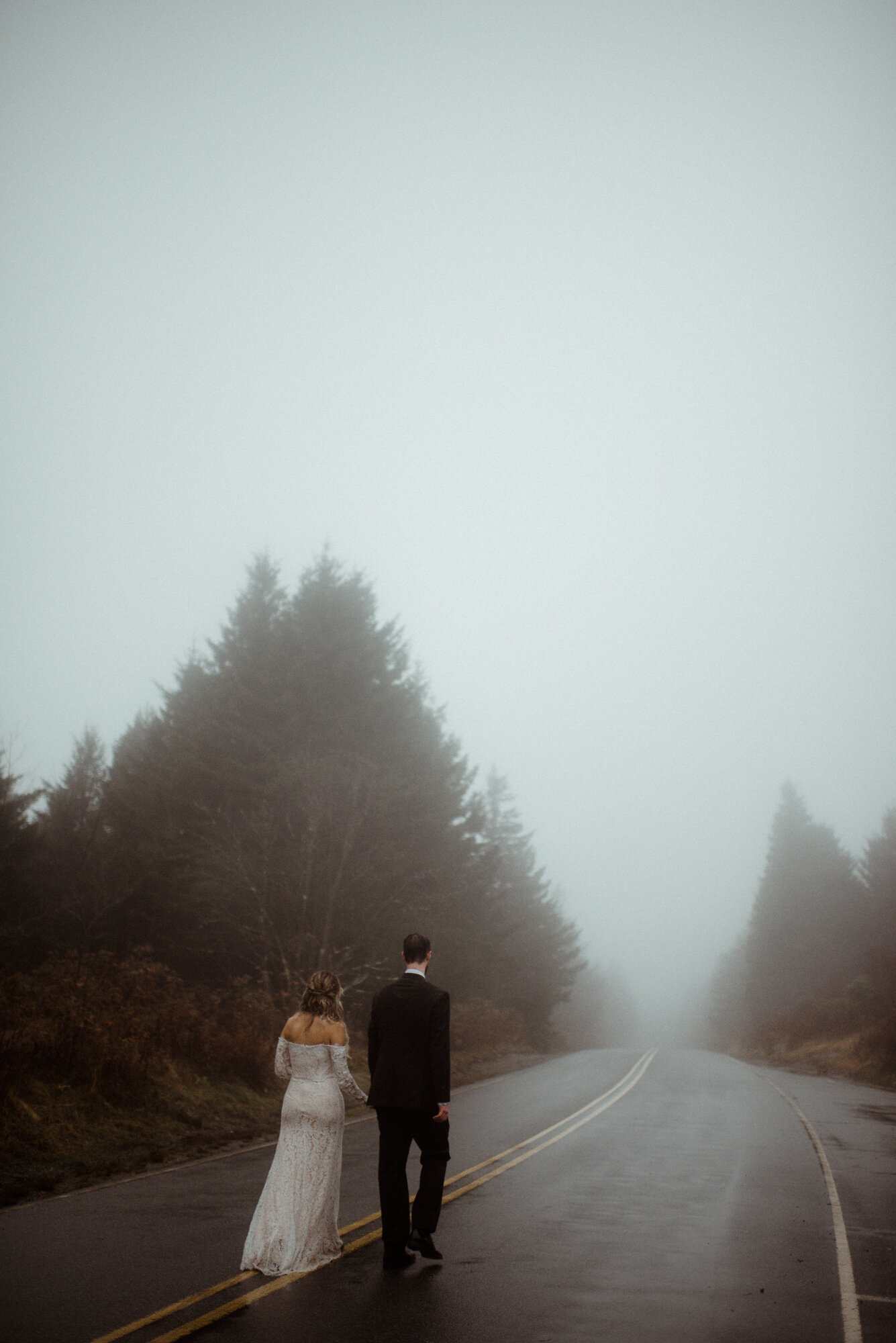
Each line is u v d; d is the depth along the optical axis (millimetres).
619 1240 6816
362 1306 4988
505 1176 9445
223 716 26172
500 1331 4602
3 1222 7148
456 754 32688
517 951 45906
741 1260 6336
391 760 27422
